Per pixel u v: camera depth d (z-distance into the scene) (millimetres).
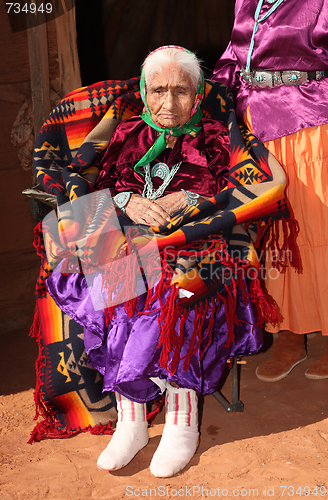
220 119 2307
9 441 2074
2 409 2326
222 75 2504
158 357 1832
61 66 3041
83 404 2129
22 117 3053
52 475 1839
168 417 1938
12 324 3238
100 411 2135
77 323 2115
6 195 3109
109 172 2250
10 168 3105
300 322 2457
